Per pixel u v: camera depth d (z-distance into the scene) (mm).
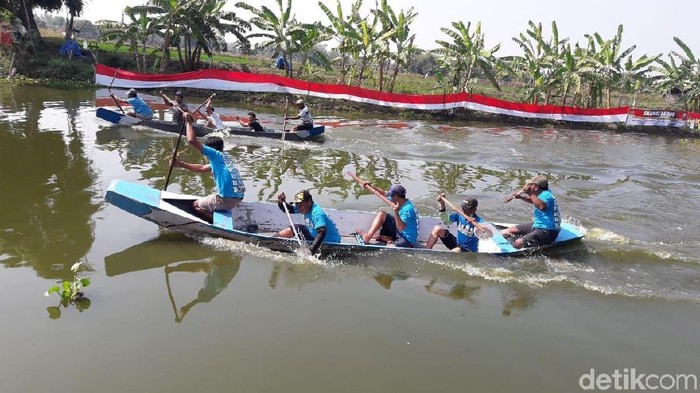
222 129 14039
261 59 41656
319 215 6461
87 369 4016
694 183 12961
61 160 10227
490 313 5359
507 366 4418
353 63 27000
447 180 11406
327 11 25812
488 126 23000
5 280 5297
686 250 7645
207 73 21141
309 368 4203
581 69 26516
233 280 5703
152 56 29469
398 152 14273
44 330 4484
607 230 8430
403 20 25109
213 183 9398
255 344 4492
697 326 5309
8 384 3797
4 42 23406
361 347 4559
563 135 21828
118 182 6680
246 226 7320
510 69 26297
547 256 7074
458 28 25719
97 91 21641
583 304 5695
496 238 7035
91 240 6449
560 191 11133
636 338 5016
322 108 23391
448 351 4590
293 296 5434
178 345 4402
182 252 6301
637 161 16062
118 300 5074
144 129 14008
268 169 11055
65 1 31484
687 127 25297
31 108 16250
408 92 29719
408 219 6949
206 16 26500
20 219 6977
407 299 5559
